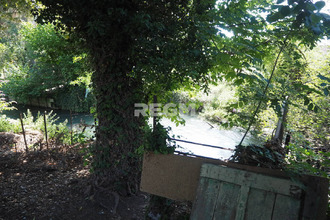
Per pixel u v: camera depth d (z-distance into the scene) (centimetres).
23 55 2019
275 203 214
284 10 215
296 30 289
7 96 1941
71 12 386
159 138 265
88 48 435
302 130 546
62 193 421
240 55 325
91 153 439
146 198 436
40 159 557
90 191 423
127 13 354
